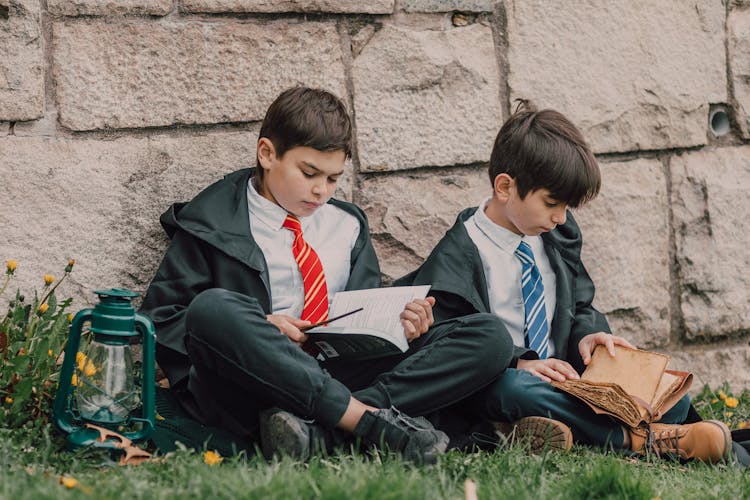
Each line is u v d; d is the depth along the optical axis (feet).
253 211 11.33
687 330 14.94
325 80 12.69
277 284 11.24
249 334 9.27
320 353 10.71
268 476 7.77
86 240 11.62
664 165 14.82
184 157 12.08
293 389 9.29
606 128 14.30
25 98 11.27
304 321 10.13
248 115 12.34
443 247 11.82
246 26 12.26
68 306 10.96
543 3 13.83
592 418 10.39
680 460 10.36
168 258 11.08
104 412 9.25
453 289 11.37
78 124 11.53
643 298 14.58
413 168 13.25
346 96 12.84
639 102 14.48
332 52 12.73
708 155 15.08
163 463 8.60
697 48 14.85
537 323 11.76
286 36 12.46
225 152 12.29
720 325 15.07
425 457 9.24
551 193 11.30
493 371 10.22
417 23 13.23
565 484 8.59
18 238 11.30
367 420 9.34
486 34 13.56
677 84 14.73
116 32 11.64
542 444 10.14
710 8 14.90
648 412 10.28
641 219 14.55
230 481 7.68
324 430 9.36
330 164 10.92
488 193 13.74
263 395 9.41
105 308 9.18
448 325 10.33
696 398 14.57
